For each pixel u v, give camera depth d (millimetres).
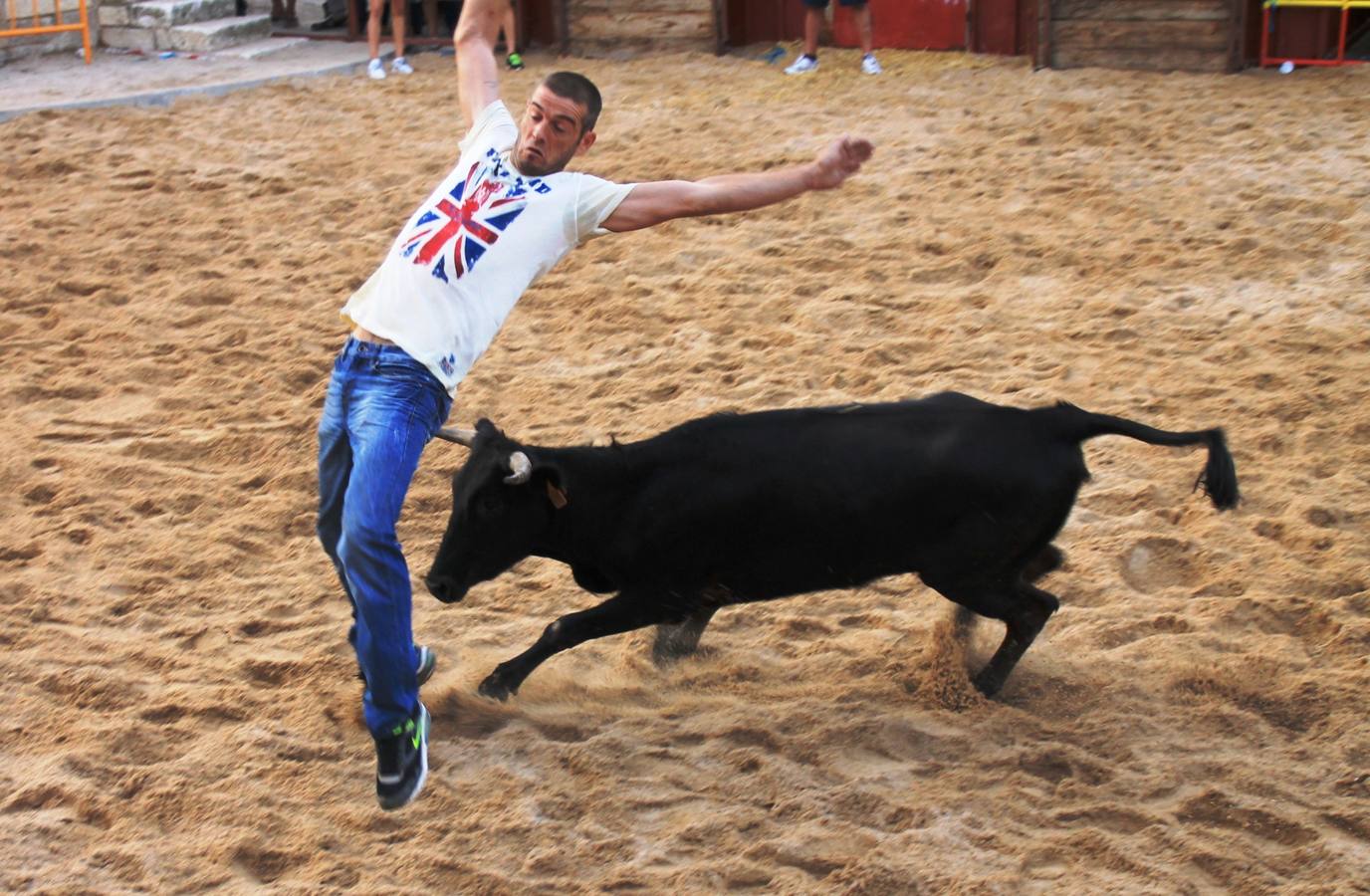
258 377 10328
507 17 21234
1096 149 15500
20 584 7551
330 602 7449
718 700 6559
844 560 6199
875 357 10352
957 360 10328
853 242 12930
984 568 6164
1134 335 10719
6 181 15438
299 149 16625
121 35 22266
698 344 10734
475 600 7453
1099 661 6750
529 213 5586
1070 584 7418
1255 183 14055
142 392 10227
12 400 10039
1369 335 10453
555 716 6445
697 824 5598
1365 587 7223
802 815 5684
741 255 12711
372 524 5352
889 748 6160
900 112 17547
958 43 20938
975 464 5984
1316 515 7965
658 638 6797
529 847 5535
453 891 5277
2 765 6027
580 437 9250
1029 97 17984
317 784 5922
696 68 20688
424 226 5668
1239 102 17047
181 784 5840
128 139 17109
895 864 5332
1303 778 5855
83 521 8258
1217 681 6504
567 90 5512
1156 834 5488
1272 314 10984
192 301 11977
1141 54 19031
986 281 11977
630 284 12094
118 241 13414
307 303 11844
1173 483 8477
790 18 21953
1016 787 5816
